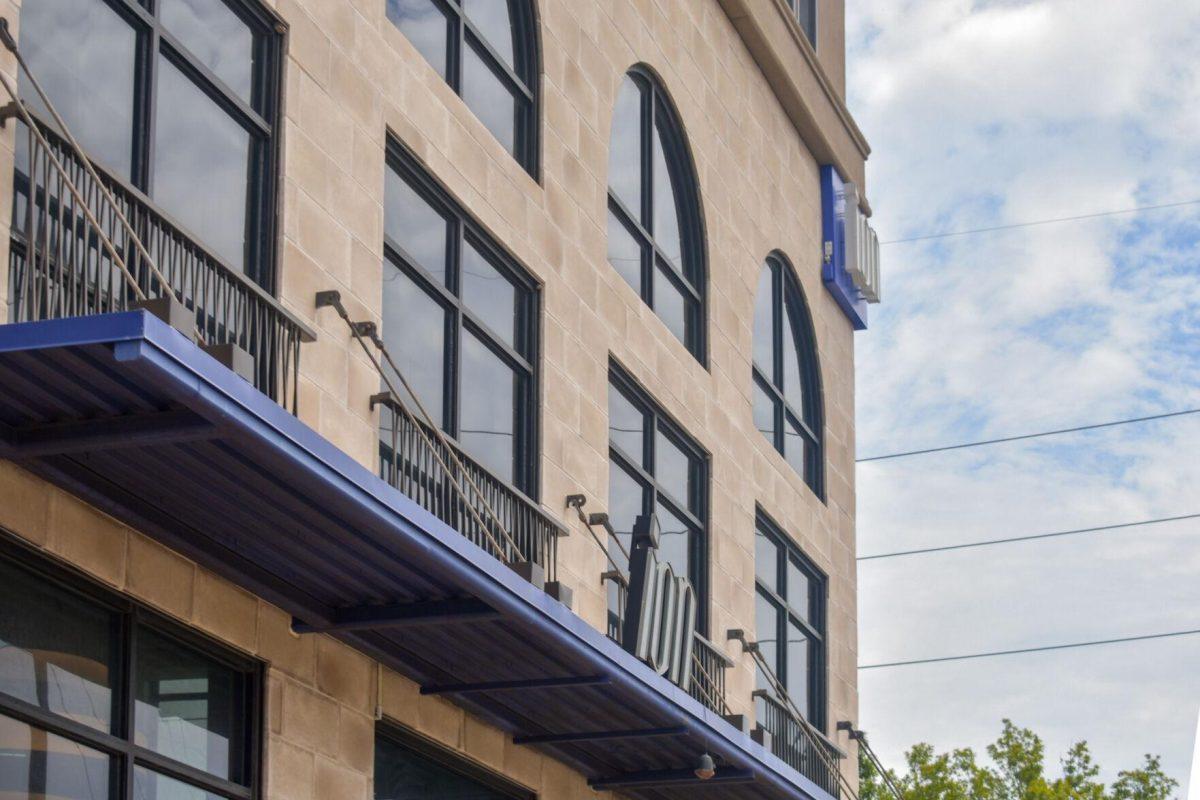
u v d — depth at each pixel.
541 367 20.59
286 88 16.42
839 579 30.45
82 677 13.23
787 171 30.14
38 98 13.57
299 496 13.35
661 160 25.58
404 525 13.75
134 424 12.18
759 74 29.33
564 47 22.25
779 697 27.12
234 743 14.88
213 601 14.59
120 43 14.64
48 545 12.88
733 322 26.75
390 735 17.19
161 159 14.95
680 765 20.38
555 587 17.36
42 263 12.30
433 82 18.98
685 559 24.39
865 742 30.06
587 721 18.66
